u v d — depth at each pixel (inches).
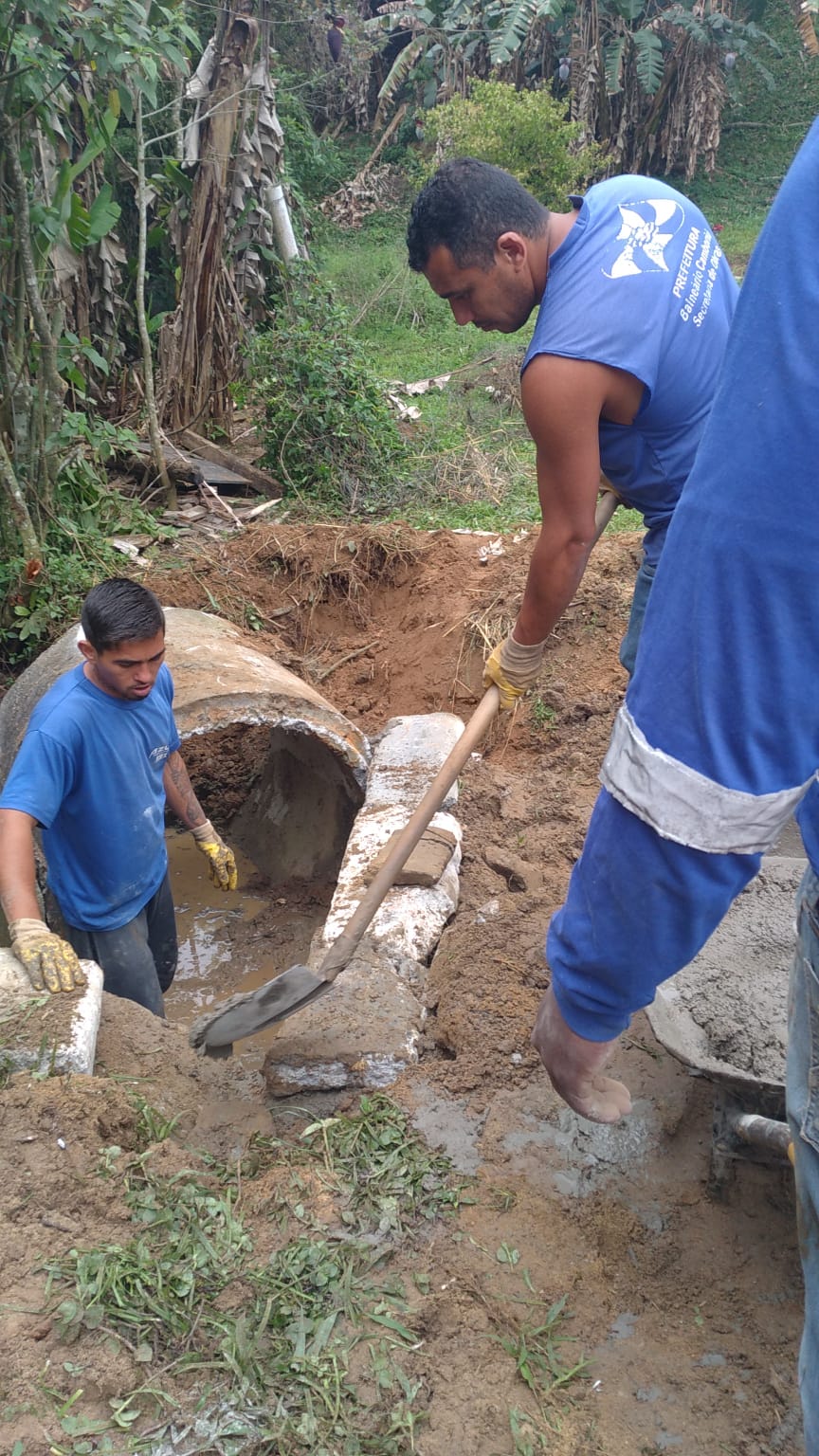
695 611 49.3
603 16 622.2
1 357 246.7
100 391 368.8
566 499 100.1
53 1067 104.5
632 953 55.9
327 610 267.6
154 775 135.9
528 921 137.9
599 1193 100.8
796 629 47.6
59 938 115.2
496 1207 98.8
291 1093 114.0
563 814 168.7
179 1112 110.3
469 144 501.7
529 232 100.0
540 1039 66.5
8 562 250.1
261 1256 91.4
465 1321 87.7
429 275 103.7
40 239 245.1
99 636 119.3
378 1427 78.8
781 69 761.6
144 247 311.3
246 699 173.6
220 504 325.7
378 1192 99.0
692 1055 96.3
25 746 121.3
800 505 46.3
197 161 368.2
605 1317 90.4
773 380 46.9
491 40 588.7
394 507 329.7
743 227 620.7
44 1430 75.3
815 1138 58.1
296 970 105.3
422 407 414.0
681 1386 85.0
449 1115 108.9
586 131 614.5
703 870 51.8
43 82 222.5
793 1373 85.8
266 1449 76.7
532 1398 82.8
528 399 98.4
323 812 203.9
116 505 295.7
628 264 98.0
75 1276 86.1
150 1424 77.4
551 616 106.4
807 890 59.6
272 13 456.4
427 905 139.6
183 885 204.7
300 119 693.3
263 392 352.5
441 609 248.4
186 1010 168.2
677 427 105.2
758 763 49.2
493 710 112.3
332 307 379.2
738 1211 99.0
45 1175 94.0
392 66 723.4
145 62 229.8
